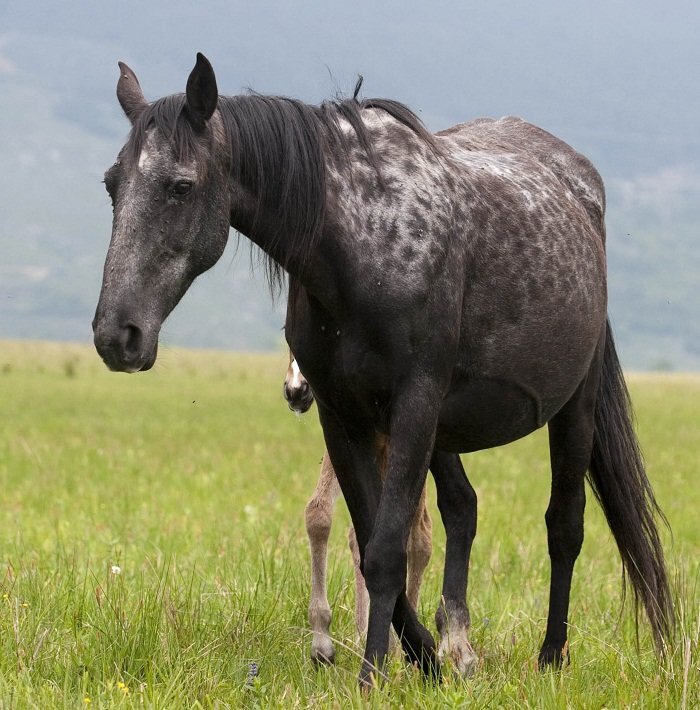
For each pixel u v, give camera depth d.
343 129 8.47
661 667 8.29
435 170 8.61
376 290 8.00
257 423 41.06
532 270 9.08
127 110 7.98
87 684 8.05
